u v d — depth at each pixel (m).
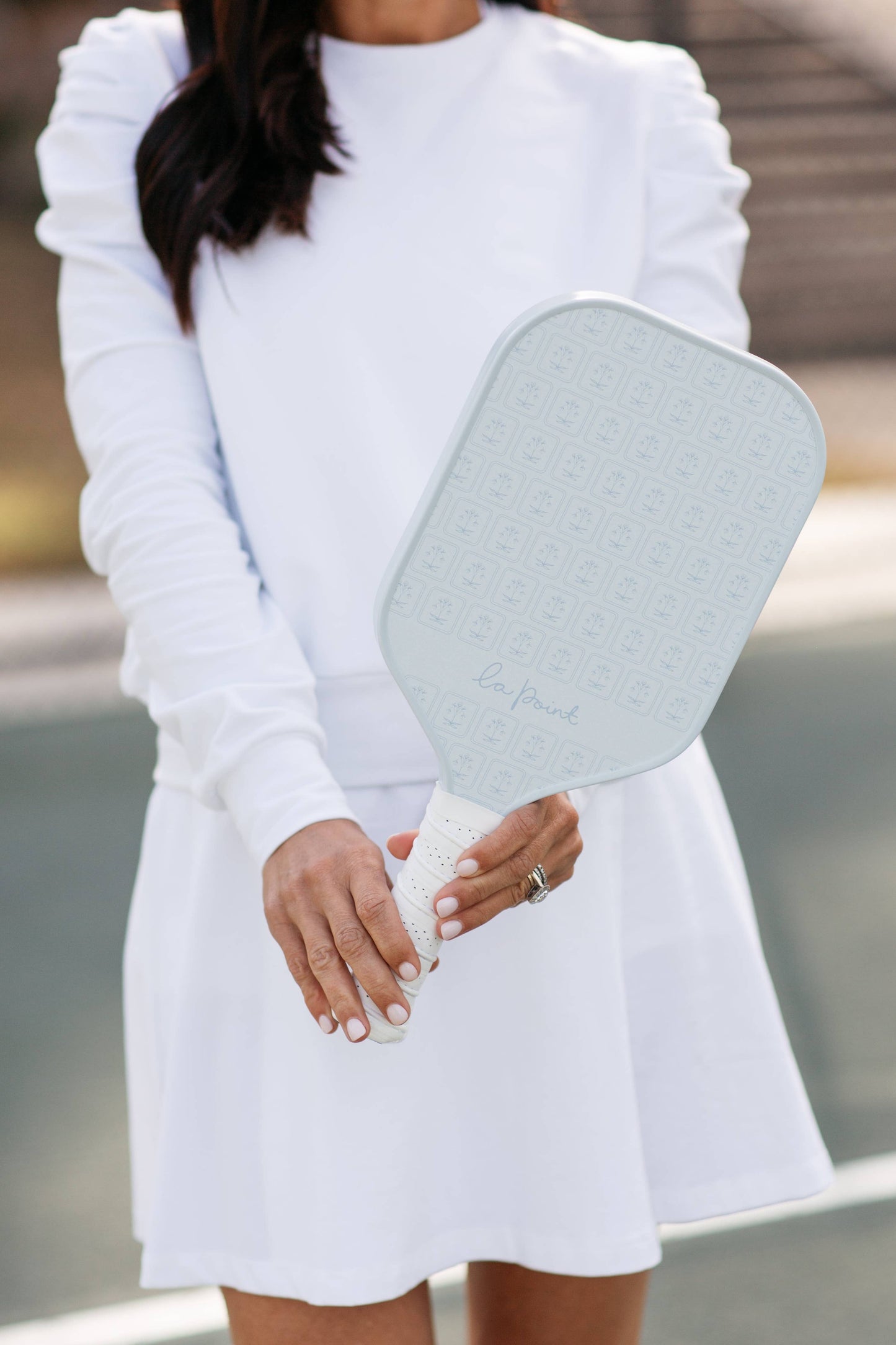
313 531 1.19
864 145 13.09
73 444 9.30
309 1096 1.18
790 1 13.17
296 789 1.09
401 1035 1.03
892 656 6.45
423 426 1.20
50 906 4.05
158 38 1.31
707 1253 2.37
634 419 0.94
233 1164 1.21
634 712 0.97
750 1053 1.29
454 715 0.97
